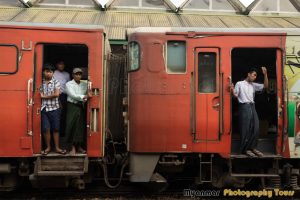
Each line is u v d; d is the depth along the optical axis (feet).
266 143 25.20
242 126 24.21
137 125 23.71
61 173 22.75
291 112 23.91
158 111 23.67
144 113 23.67
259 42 24.03
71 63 27.96
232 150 25.23
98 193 26.66
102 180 29.60
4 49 23.00
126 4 53.42
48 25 23.35
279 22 49.37
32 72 23.12
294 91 24.02
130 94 24.09
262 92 27.35
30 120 23.00
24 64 23.09
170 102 23.70
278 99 23.99
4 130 22.88
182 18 49.85
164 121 23.65
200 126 23.67
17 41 23.09
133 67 24.04
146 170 23.91
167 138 23.65
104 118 24.08
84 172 22.94
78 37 23.47
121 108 29.66
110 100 29.68
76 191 27.17
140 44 23.95
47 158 23.09
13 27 23.08
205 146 23.68
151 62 23.82
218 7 54.75
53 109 23.39
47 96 23.18
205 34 23.94
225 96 23.80
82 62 27.99
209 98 23.77
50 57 27.78
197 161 25.32
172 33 23.90
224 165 24.99
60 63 25.59
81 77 25.27
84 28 23.50
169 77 23.77
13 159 24.17
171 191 27.12
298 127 23.93
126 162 25.17
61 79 25.48
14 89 22.98
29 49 23.15
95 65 23.48
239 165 25.03
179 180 29.71
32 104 23.08
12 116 22.91
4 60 22.98
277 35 24.06
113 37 37.19
